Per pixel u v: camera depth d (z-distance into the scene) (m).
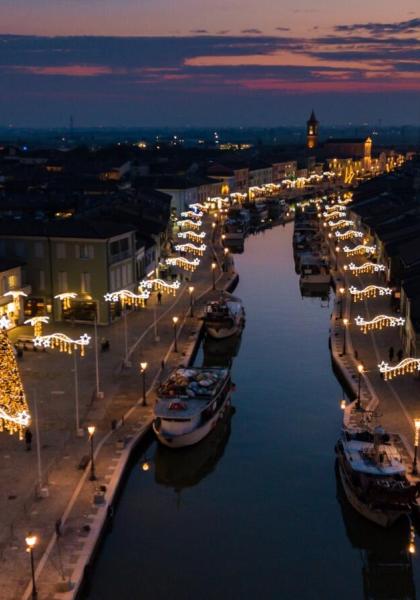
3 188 173.88
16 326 89.19
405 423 59.00
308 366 82.44
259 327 100.31
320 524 49.75
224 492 54.09
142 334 87.00
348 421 59.53
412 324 71.50
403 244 105.38
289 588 43.03
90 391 67.31
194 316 96.50
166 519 50.09
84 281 90.94
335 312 98.38
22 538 42.75
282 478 56.09
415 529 46.88
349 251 145.50
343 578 44.31
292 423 66.06
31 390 67.31
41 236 90.31
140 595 41.75
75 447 55.19
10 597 37.44
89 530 43.69
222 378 65.69
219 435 63.44
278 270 144.25
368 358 77.25
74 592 38.06
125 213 128.25
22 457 53.34
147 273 108.81
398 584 44.22
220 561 45.34
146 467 58.22
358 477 48.66
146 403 64.31
